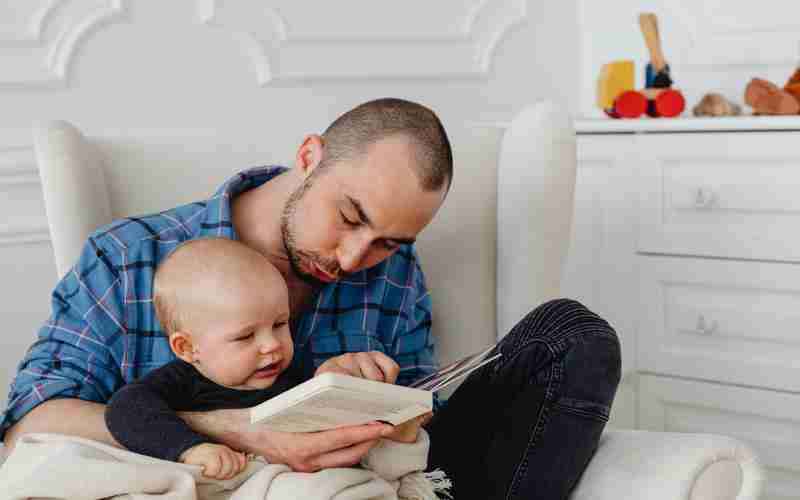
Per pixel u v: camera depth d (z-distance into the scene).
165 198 1.87
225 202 1.71
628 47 3.21
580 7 3.27
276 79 2.73
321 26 2.79
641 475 1.54
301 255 1.61
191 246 1.52
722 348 2.63
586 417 1.59
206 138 1.92
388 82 2.91
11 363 2.41
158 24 2.55
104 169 1.84
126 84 2.53
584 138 2.80
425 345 1.90
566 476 1.60
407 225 1.57
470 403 1.71
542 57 3.20
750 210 2.56
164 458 1.37
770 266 2.54
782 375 2.54
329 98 2.83
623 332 2.79
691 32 3.08
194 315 1.48
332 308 1.81
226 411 1.45
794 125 2.48
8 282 2.39
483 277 2.04
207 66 2.64
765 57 2.96
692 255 2.65
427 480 1.52
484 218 2.03
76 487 1.30
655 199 2.70
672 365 2.71
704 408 2.68
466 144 2.03
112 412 1.41
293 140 1.99
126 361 1.62
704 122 2.59
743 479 1.57
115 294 1.63
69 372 1.57
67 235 1.77
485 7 3.05
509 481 1.61
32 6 2.40
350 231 1.57
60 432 1.47
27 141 2.40
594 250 2.82
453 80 3.02
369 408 1.33
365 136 1.56
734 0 3.00
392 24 2.89
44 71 2.42
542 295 2.01
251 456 1.43
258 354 1.49
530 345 1.65
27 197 2.41
